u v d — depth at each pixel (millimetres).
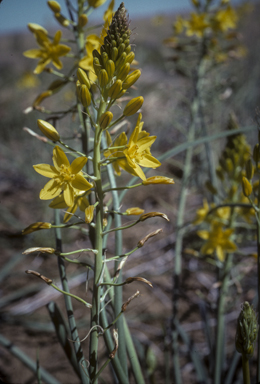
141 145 130
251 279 387
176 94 361
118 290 148
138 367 156
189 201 520
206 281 395
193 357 258
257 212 149
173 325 282
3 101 934
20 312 340
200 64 354
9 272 367
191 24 353
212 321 348
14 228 454
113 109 490
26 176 566
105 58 117
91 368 127
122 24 119
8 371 289
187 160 346
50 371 292
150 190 548
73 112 182
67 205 117
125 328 157
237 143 231
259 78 733
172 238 451
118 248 154
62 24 183
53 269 401
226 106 585
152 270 412
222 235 241
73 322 138
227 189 241
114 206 156
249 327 129
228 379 239
